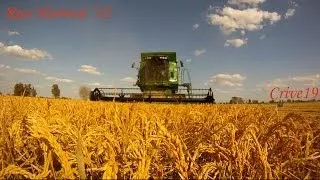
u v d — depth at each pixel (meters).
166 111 6.76
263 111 6.06
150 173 2.68
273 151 3.21
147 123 3.24
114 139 2.98
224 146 3.17
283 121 3.35
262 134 3.31
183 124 4.49
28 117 2.52
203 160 3.38
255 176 2.71
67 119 4.36
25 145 3.25
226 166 2.92
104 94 24.30
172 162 2.83
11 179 2.79
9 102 7.26
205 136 3.42
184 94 23.42
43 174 2.25
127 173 2.76
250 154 2.89
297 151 3.12
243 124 4.16
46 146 2.43
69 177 2.28
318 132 3.67
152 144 2.91
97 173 2.92
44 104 7.36
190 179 2.73
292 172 2.99
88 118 4.96
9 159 2.90
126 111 4.74
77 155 2.39
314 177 2.97
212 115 5.10
